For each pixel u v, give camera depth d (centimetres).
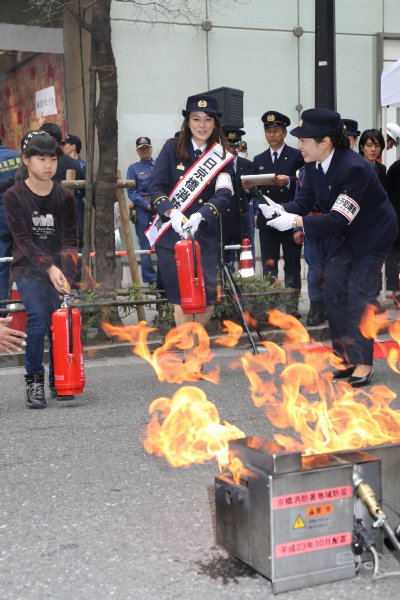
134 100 1247
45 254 541
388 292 1095
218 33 1288
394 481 286
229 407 538
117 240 1101
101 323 771
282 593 263
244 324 721
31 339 544
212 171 614
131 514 344
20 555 304
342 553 269
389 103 924
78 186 788
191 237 586
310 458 275
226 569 285
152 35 1245
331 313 603
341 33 1358
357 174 547
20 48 1264
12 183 807
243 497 272
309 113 547
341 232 579
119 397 580
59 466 416
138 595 268
